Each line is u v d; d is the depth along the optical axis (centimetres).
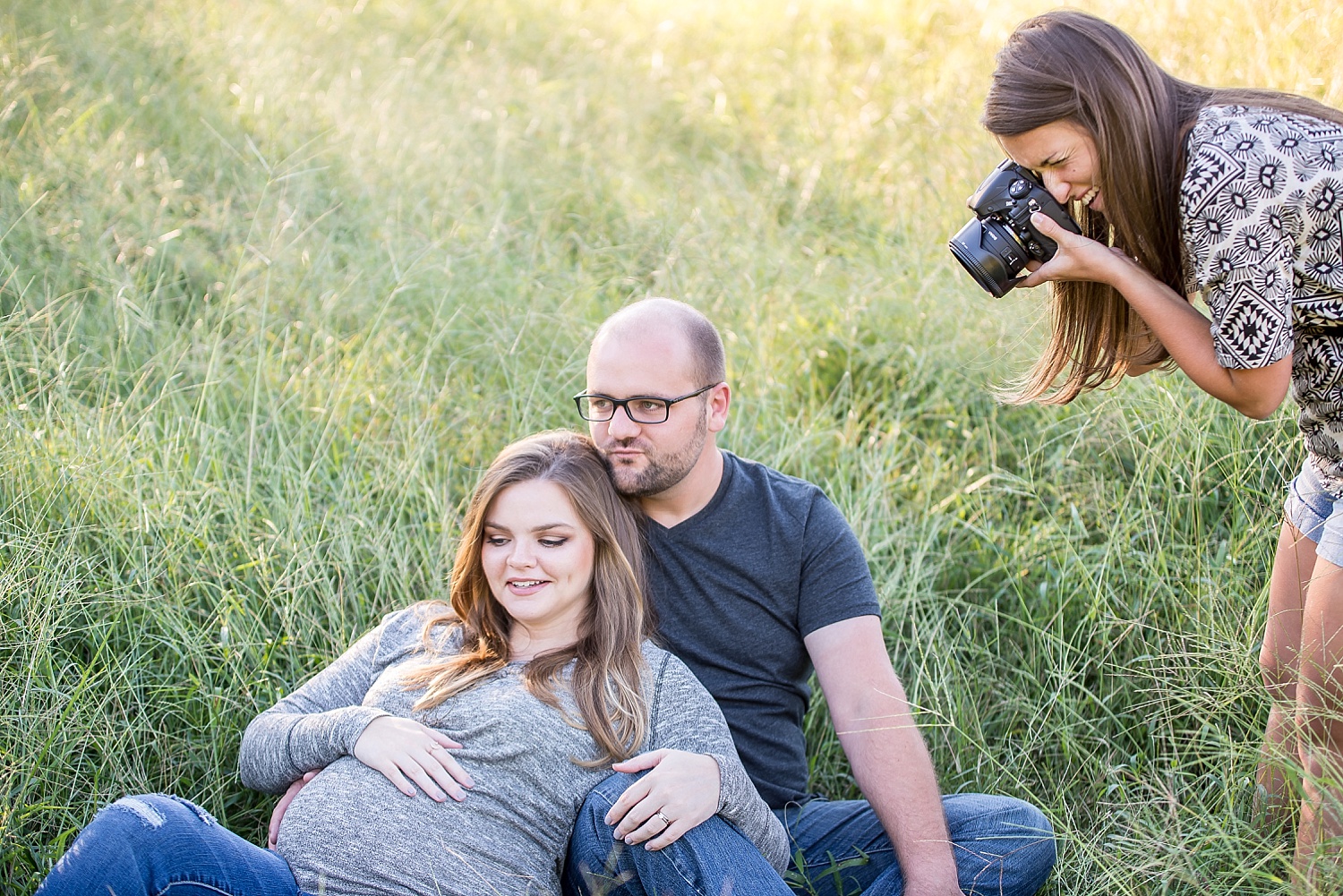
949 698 273
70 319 366
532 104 571
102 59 540
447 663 225
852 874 230
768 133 557
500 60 630
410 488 326
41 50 520
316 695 232
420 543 308
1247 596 277
